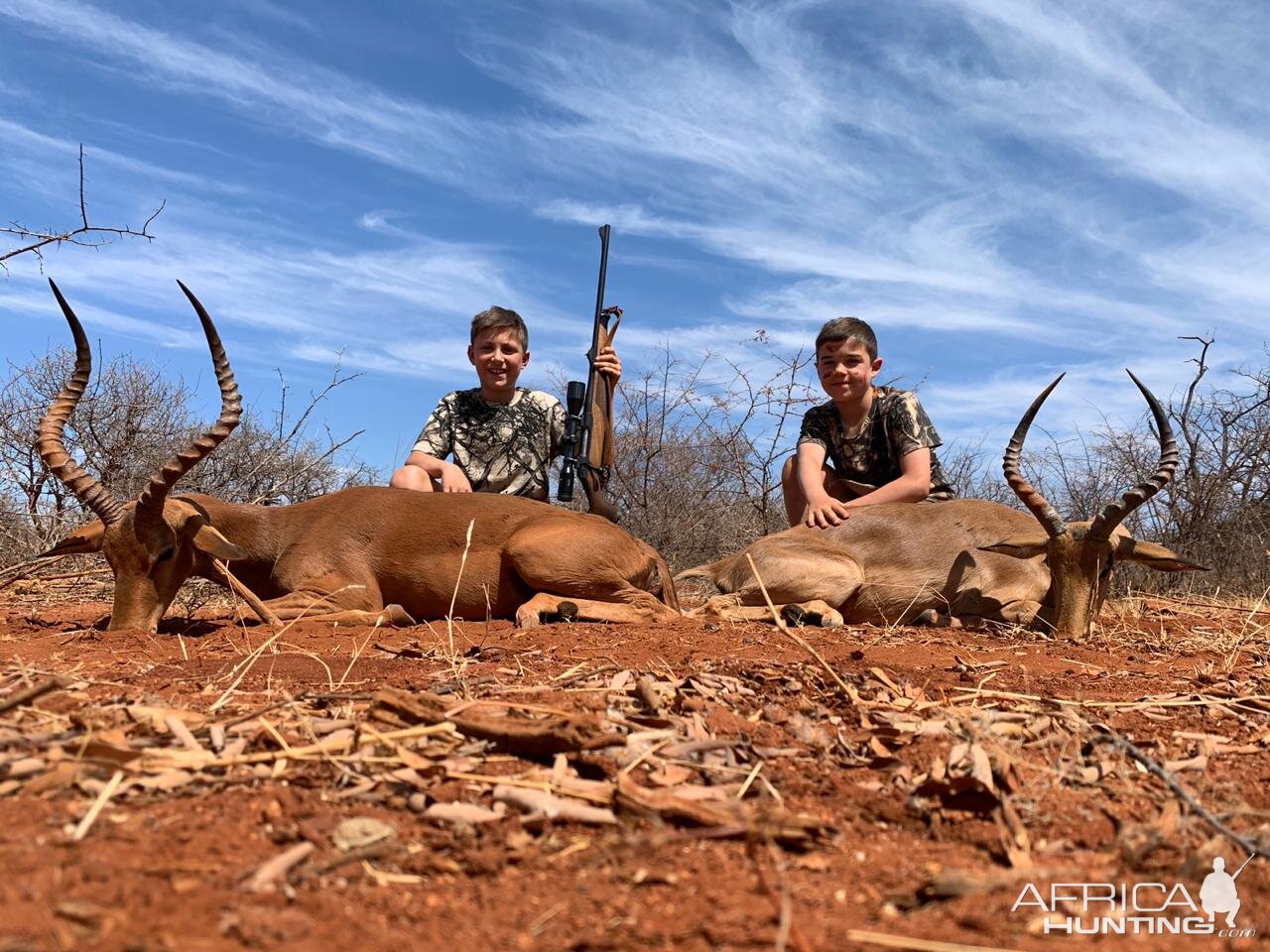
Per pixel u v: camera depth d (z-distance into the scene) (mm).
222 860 876
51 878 801
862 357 2955
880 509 2906
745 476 4742
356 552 2494
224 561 2516
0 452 3861
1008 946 795
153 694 1422
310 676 1616
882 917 841
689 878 894
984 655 2135
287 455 4293
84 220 2867
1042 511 2684
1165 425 2637
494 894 855
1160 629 2797
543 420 3135
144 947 709
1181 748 1379
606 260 3008
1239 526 4465
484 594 2467
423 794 1048
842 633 2391
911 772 1189
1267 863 993
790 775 1164
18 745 1101
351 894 842
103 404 4070
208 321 2205
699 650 1965
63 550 2320
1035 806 1097
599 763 1132
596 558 2443
